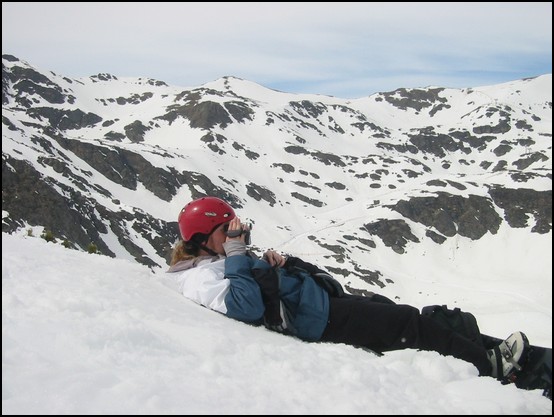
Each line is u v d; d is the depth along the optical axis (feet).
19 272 16.11
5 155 488.44
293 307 15.56
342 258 593.83
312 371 10.91
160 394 8.64
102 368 9.55
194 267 17.52
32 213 436.35
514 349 14.02
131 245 493.36
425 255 634.84
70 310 12.54
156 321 13.24
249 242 17.37
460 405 9.80
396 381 10.77
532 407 10.11
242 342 12.76
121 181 648.38
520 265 615.98
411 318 14.70
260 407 8.73
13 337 10.27
